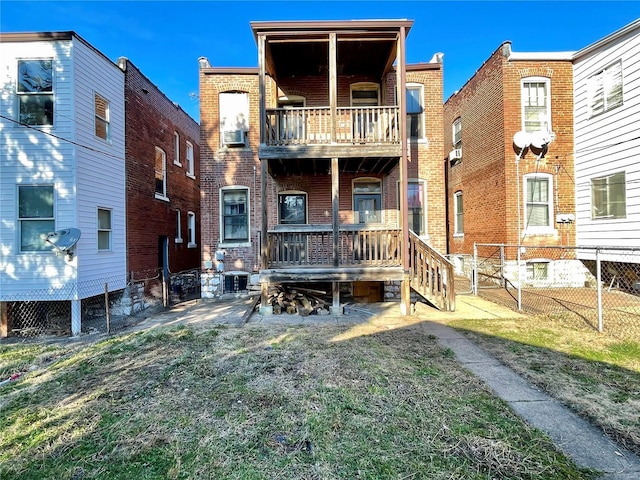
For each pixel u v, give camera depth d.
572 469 2.68
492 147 11.93
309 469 2.73
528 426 3.28
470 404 3.73
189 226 15.17
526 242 11.16
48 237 7.67
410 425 3.33
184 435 3.24
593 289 10.79
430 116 10.61
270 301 8.93
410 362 5.01
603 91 10.19
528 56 11.04
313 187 10.57
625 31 9.36
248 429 3.32
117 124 9.65
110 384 4.44
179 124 14.02
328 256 10.39
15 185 7.93
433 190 10.57
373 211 10.58
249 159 10.91
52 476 2.72
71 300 7.88
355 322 7.50
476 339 6.10
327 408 3.68
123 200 9.87
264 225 8.18
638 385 4.12
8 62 7.94
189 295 13.19
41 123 8.03
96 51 8.80
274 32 7.98
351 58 9.51
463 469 2.69
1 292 7.83
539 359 5.04
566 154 11.22
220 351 5.62
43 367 5.32
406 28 8.12
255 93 10.89
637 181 9.27
